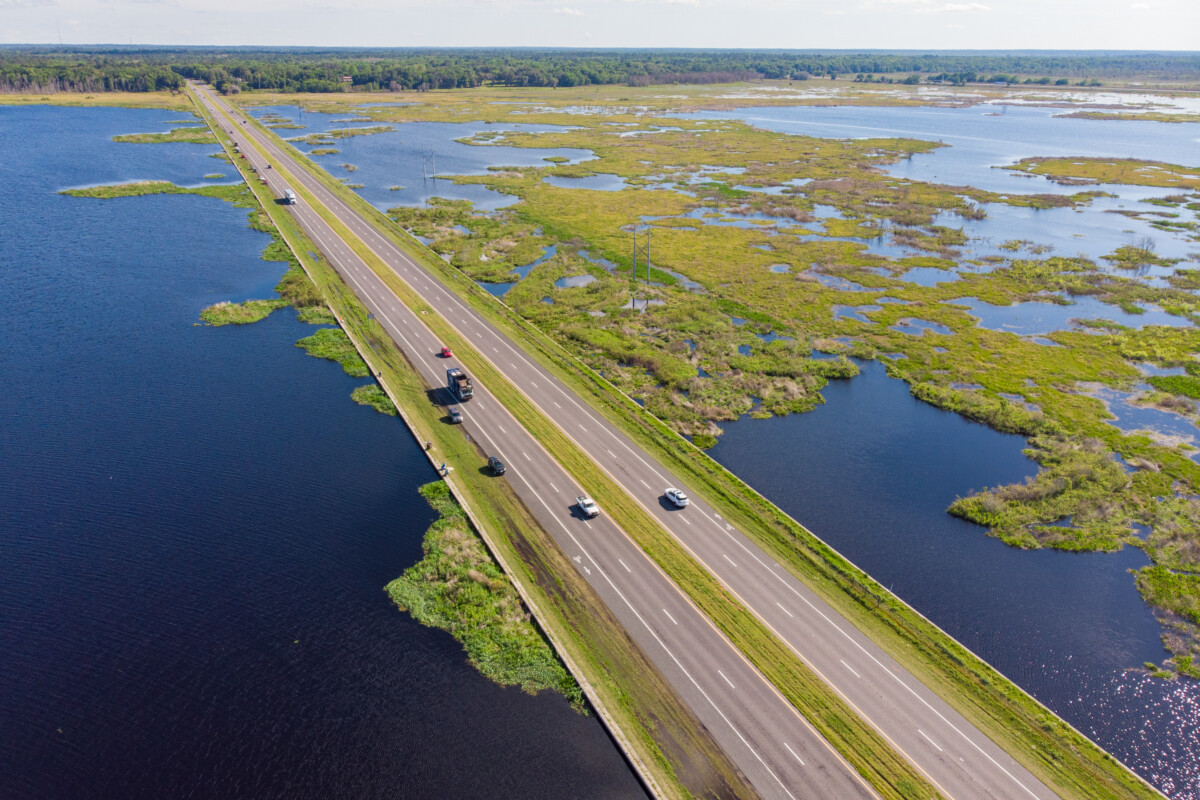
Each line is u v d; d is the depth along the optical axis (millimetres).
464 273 136750
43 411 84875
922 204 194500
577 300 124125
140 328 109438
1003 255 152000
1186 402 91062
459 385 86375
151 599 56656
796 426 87562
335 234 157500
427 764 44062
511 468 73875
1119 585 61938
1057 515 70188
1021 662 53875
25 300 119188
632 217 179375
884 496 74000
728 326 114812
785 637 53656
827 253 152375
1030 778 43781
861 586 59188
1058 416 88688
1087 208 192250
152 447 77875
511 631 53812
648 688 49031
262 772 43250
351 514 67312
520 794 42531
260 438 79938
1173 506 71188
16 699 47750
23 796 41531
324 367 97500
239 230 161750
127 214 171625
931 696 49250
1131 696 51281
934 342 110250
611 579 58875
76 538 63531
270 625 54250
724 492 71062
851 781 43094
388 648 52375
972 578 62531
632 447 78812
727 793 42219
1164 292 128625
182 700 47844
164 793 41938
